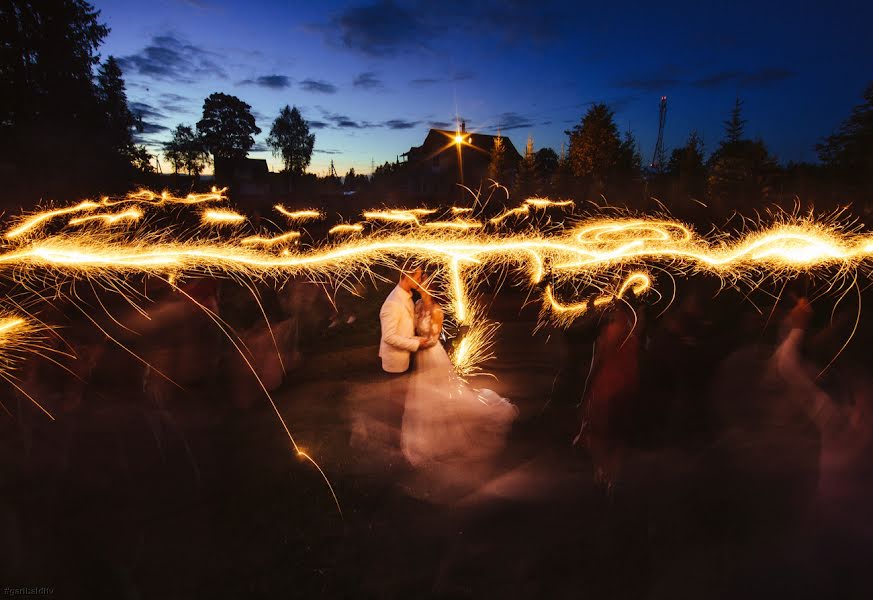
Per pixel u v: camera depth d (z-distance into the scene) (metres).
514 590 2.79
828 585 2.75
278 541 3.18
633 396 3.47
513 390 5.41
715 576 2.83
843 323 3.71
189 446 4.03
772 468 3.50
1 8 21.02
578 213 14.42
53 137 21.77
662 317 4.13
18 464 3.38
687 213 14.87
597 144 24.92
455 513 3.42
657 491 3.39
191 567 2.96
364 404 5.04
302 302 6.27
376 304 8.59
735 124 20.05
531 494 3.58
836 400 3.54
